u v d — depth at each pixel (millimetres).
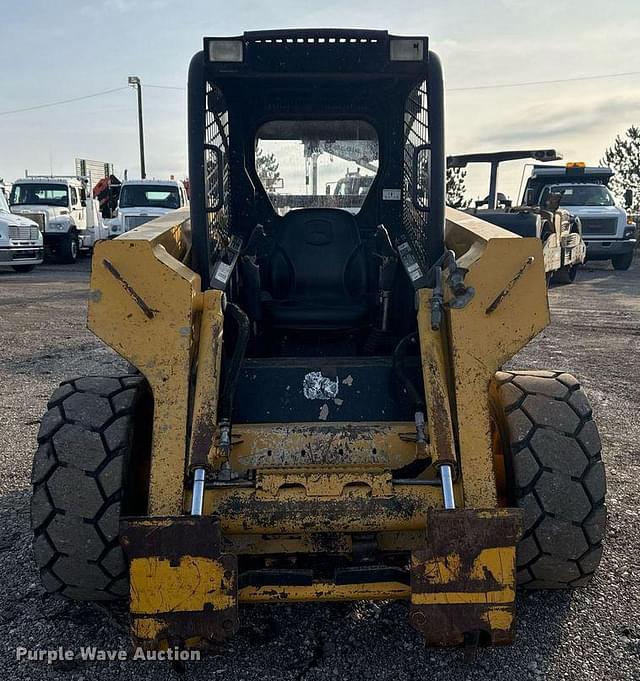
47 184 21266
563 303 11609
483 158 11578
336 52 3326
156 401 2549
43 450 2596
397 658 2623
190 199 3275
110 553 2551
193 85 3252
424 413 2883
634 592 2969
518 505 2613
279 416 3006
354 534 2594
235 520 2455
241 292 3920
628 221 18000
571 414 2721
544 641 2676
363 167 4379
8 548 3377
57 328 9250
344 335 3936
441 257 3129
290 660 2619
